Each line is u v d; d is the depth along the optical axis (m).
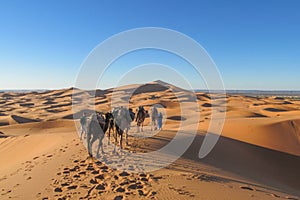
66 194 8.55
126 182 9.54
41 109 86.12
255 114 56.34
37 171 11.76
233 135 32.66
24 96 139.25
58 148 18.31
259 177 17.27
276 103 98.75
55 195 8.50
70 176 10.45
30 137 30.11
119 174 10.50
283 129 33.56
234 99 106.00
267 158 25.56
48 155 15.77
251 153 25.44
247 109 71.69
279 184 16.91
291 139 31.38
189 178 10.29
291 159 26.64
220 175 12.14
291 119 36.41
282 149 28.98
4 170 14.53
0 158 24.03
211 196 8.37
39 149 22.27
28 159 16.41
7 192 9.32
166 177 10.27
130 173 10.68
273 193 10.21
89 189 8.93
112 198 8.08
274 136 31.78
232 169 16.39
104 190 8.83
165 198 8.01
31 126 48.59
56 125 49.47
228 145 25.11
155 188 8.91
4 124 59.16
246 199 8.44
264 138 31.30
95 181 9.77
